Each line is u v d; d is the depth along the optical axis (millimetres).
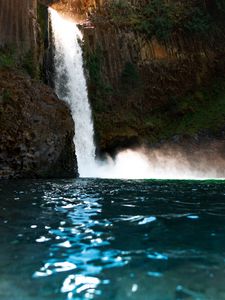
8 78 15883
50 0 25641
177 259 4605
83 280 3971
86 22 25719
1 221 6680
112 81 25625
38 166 15414
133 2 27859
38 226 6324
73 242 5352
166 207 8281
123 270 4246
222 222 6695
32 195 9922
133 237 5629
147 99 26812
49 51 21281
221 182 15656
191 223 6594
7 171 14695
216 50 28922
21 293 3676
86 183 13680
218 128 25719
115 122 24578
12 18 18172
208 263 4461
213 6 29375
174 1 28766
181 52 28000
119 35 26453
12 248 5059
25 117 15312
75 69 23266
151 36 27469
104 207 8219
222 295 3619
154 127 26047
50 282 3930
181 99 27641
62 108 16953
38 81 17109
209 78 28562
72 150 16984
